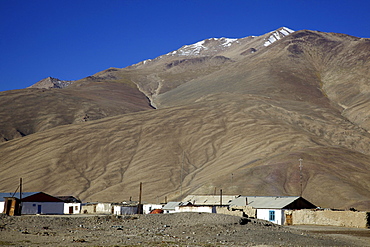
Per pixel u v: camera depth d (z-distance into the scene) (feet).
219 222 148.97
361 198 329.31
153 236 123.85
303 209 226.38
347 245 129.18
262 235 134.21
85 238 117.70
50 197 265.34
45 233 127.85
